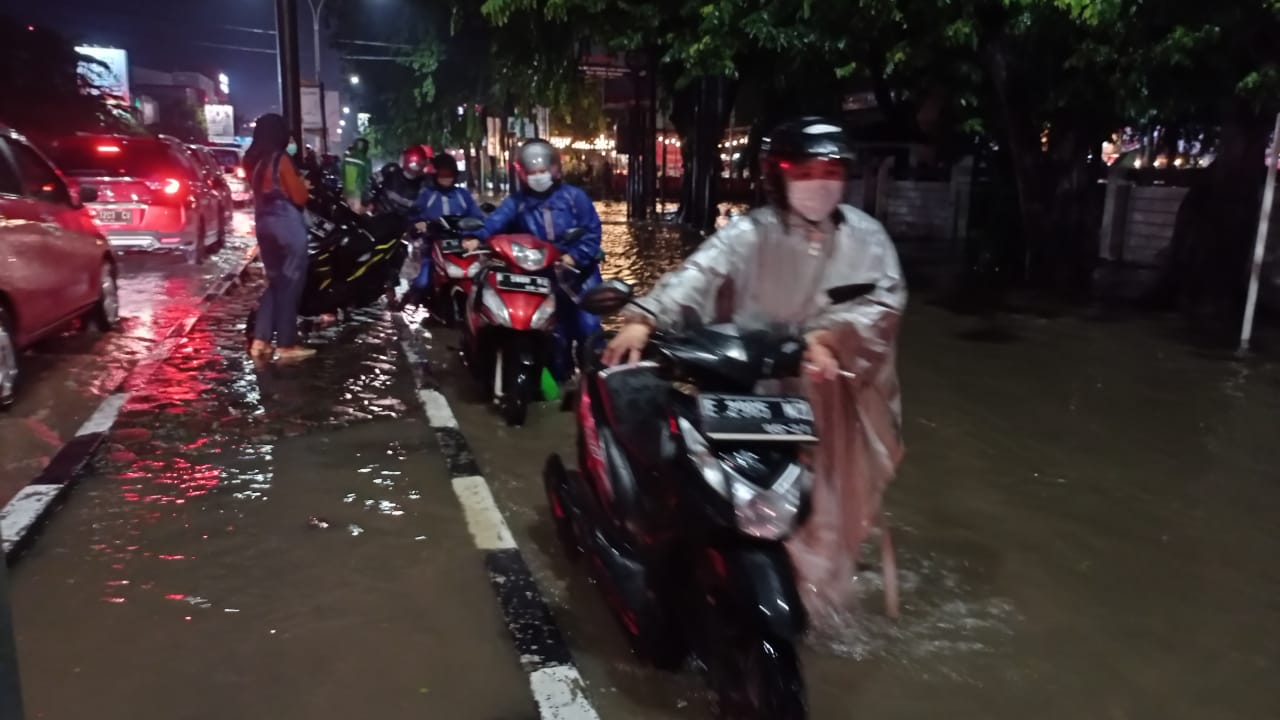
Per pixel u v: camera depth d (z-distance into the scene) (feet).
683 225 75.77
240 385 21.72
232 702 9.48
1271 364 25.55
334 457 16.87
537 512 14.82
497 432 18.74
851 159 9.59
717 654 9.29
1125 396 22.08
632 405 10.66
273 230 23.54
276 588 11.94
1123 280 41.96
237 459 16.66
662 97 76.54
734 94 69.41
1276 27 26.00
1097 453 17.90
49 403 20.01
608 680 10.15
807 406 8.84
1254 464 17.34
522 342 18.74
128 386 21.12
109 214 38.42
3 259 19.04
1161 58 27.12
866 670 10.39
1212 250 33.45
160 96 187.32
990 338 29.12
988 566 13.06
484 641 10.78
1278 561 13.34
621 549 10.88
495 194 127.54
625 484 10.73
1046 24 30.30
